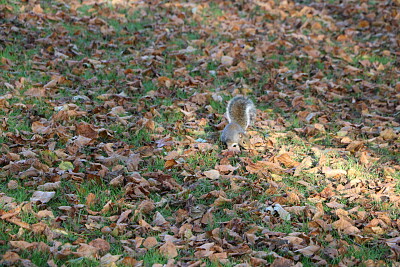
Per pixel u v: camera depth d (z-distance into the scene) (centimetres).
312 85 1194
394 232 676
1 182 732
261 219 697
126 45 1335
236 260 605
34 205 675
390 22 1606
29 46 1234
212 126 982
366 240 660
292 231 674
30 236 612
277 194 761
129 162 803
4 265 542
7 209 658
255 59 1312
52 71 1139
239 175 816
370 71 1291
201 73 1217
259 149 905
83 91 1067
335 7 1727
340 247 639
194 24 1508
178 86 1140
